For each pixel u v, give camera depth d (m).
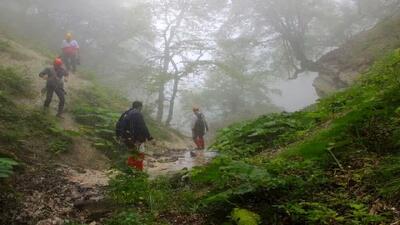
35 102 11.88
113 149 10.47
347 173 4.36
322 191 4.23
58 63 12.02
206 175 4.81
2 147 7.75
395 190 3.54
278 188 4.46
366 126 5.02
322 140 4.89
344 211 3.73
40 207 5.89
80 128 11.05
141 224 4.89
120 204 5.85
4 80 11.80
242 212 4.00
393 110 4.94
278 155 6.00
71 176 7.82
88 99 14.88
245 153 7.67
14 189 6.25
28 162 7.79
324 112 7.20
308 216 3.71
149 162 10.51
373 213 3.51
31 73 14.66
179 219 5.04
